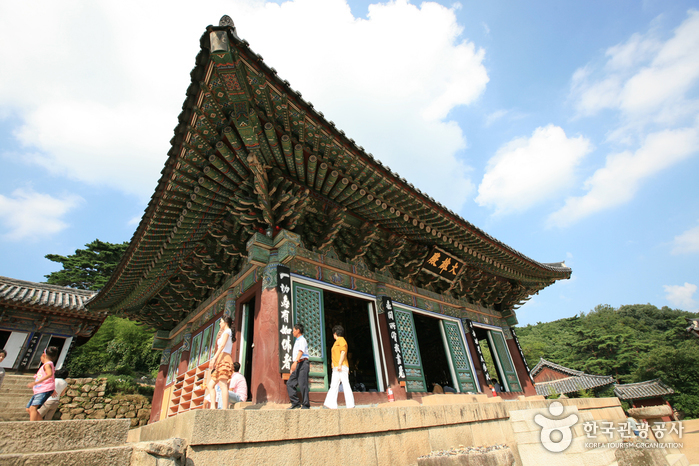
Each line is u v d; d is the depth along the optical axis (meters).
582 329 80.25
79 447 4.52
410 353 12.36
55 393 8.02
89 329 22.91
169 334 16.70
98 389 19.66
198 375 12.02
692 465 11.43
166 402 14.53
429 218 12.05
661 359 49.97
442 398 11.20
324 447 5.62
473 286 16.98
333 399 7.54
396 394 10.52
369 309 12.18
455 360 14.11
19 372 19.61
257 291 9.80
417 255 13.63
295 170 9.20
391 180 10.10
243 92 6.65
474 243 13.99
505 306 19.19
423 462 5.86
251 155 7.91
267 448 5.01
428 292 14.75
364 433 6.26
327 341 18.11
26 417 14.03
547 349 81.25
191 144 7.75
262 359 8.27
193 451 4.34
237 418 4.85
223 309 12.10
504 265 16.44
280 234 9.53
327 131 8.20
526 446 8.12
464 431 8.20
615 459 7.77
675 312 106.56
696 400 43.12
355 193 10.47
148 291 14.79
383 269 12.87
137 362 30.20
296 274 10.10
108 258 40.94
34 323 21.02
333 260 11.37
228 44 5.69
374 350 11.53
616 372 67.44
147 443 4.21
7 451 4.04
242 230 10.66
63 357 21.28
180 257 12.57
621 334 72.56
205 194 9.24
